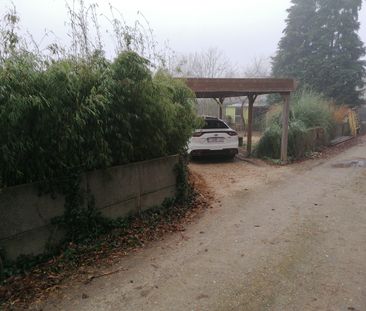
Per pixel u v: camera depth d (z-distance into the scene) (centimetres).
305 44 2423
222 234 473
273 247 425
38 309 294
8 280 330
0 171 325
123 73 433
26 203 354
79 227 414
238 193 702
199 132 1008
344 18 2322
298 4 2462
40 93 332
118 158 471
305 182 795
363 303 299
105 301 308
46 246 379
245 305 299
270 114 1452
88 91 399
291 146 1109
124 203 484
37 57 366
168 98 525
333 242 437
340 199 645
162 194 562
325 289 323
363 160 1119
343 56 2283
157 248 427
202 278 349
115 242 434
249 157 1145
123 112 441
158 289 328
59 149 364
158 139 522
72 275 354
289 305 298
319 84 2291
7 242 338
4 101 308
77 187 404
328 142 1483
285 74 2414
